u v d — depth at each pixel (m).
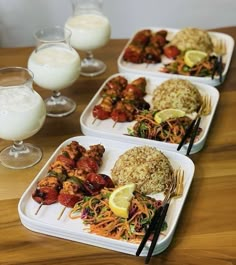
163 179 0.68
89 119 0.84
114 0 1.33
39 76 0.85
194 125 0.80
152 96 0.91
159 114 0.81
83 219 0.63
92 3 1.00
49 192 0.65
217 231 0.63
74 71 0.86
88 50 1.01
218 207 0.67
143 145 0.75
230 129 0.83
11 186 0.71
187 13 1.38
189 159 0.73
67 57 0.86
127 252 0.60
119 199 0.62
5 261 0.60
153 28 1.15
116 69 1.01
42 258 0.60
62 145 0.76
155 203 0.64
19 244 0.62
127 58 1.01
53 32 0.91
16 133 0.73
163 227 0.62
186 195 0.67
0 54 1.06
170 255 0.60
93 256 0.60
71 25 0.99
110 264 0.59
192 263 0.59
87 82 0.96
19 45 1.38
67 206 0.65
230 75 0.99
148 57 1.01
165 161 0.70
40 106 0.74
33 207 0.65
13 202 0.68
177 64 0.98
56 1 1.31
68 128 0.83
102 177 0.68
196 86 0.93
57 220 0.63
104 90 0.90
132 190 0.64
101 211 0.63
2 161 0.75
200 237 0.62
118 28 1.39
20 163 0.75
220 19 1.40
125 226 0.60
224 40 1.11
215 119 0.85
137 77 0.96
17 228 0.64
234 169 0.74
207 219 0.65
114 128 0.82
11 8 1.31
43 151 0.78
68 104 0.89
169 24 1.40
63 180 0.68
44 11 1.33
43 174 0.70
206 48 1.05
